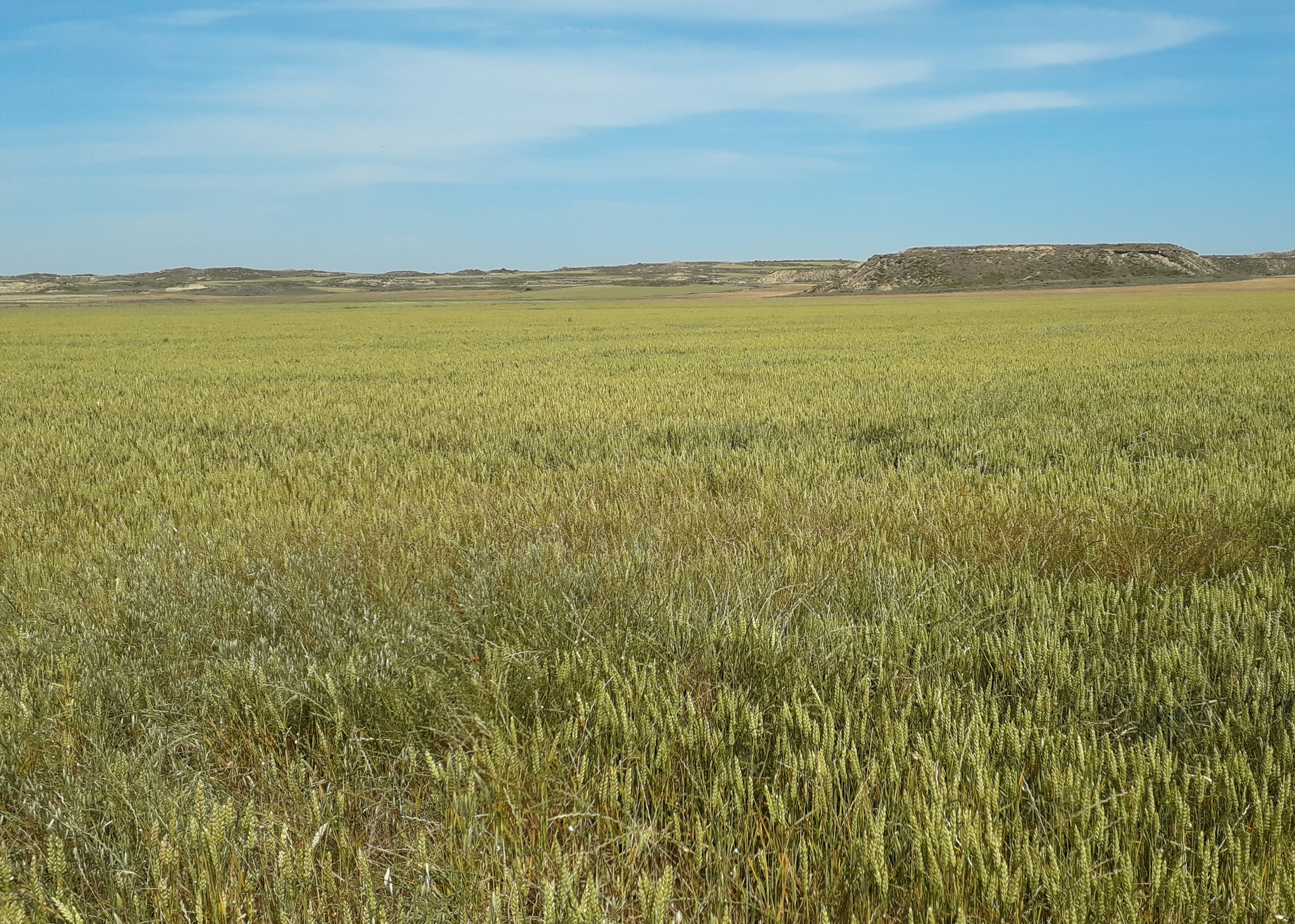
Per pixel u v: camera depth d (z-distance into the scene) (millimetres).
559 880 2439
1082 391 14758
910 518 6340
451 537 6055
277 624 4480
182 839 2609
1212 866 2311
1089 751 2865
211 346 35812
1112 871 2355
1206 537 5480
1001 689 3562
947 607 4359
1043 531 5773
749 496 7477
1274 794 2770
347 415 13805
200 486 8508
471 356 27875
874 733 3033
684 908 2404
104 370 24000
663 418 12727
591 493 7609
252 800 2725
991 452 9188
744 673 3682
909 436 10500
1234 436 9914
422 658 3980
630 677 3543
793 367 21453
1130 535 5648
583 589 4703
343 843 2613
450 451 10406
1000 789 2697
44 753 3223
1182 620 4133
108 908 2420
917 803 2508
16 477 9016
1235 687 3352
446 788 2859
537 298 163750
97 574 5344
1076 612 4270
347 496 7910
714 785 2695
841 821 2578
